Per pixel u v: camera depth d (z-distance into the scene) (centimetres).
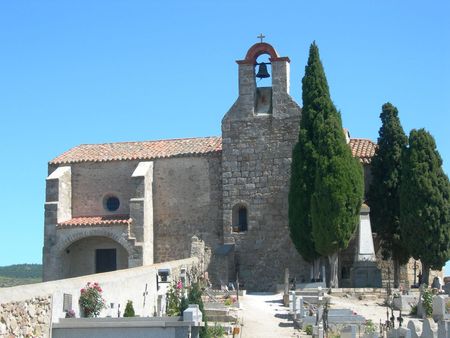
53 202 5303
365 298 4175
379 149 4994
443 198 4638
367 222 4647
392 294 4044
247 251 5091
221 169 5284
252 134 5181
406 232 4653
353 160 4662
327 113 4781
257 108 5262
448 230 4616
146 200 5234
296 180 4772
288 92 5188
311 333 3234
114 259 5328
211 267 5006
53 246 5253
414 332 2592
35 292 2069
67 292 2312
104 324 2097
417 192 4619
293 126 5109
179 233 5322
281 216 5059
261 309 3931
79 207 5488
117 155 5531
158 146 5616
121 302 2897
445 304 3312
